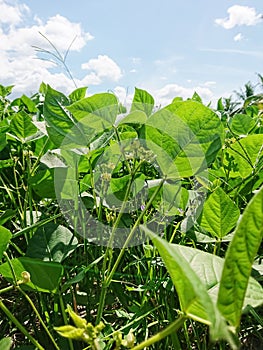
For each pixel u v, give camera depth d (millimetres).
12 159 658
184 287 215
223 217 413
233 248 197
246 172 587
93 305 478
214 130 401
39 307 474
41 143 673
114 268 347
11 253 547
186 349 447
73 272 528
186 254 290
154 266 463
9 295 552
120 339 249
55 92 462
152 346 422
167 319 449
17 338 477
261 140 566
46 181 506
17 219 596
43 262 357
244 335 463
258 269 409
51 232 435
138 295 497
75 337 234
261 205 190
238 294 202
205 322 218
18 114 612
